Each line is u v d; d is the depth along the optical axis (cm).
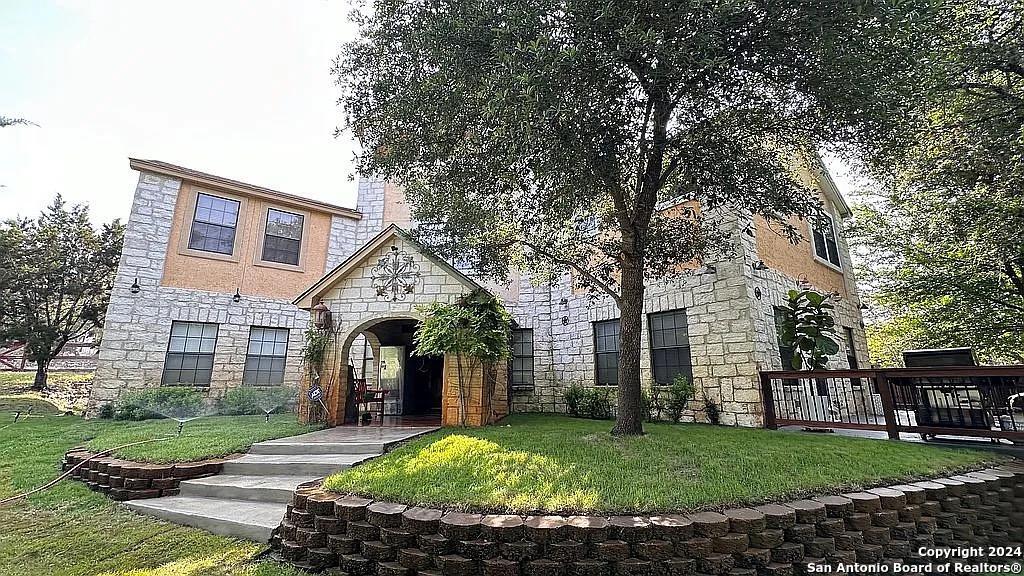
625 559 332
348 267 1016
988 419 593
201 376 1292
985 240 1014
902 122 605
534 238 836
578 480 439
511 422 952
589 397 1076
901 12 477
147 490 566
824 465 491
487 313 920
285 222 1496
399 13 675
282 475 601
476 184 709
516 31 549
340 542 388
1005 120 782
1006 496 469
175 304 1280
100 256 1631
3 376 1786
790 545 353
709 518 352
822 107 576
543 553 336
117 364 1184
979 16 733
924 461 519
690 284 1000
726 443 609
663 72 520
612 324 1152
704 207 991
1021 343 1274
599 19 509
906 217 1316
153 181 1301
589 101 530
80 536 461
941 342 1402
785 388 916
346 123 758
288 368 1420
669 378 1016
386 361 1266
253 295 1399
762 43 534
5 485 623
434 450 595
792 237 671
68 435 891
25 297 1489
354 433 802
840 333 1222
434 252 921
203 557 412
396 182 862
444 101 638
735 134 601
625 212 705
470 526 352
